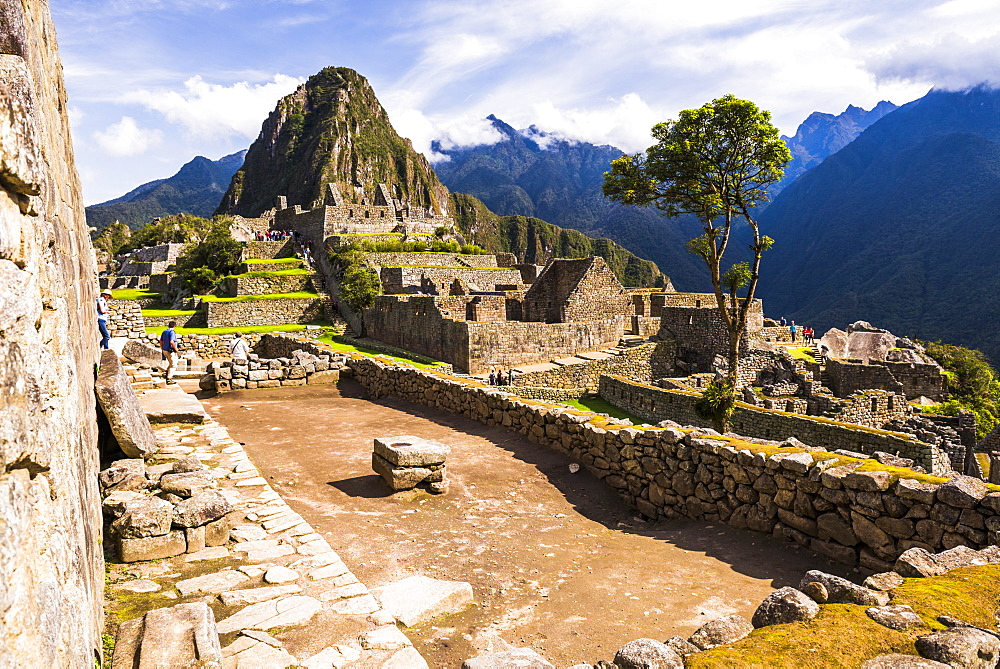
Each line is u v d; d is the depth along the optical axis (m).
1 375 1.80
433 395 15.74
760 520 7.63
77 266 5.55
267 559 5.81
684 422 25.34
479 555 6.85
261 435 12.44
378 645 4.34
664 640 4.93
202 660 3.44
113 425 7.49
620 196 21.52
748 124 18.31
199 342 31.06
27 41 2.54
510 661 3.65
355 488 9.02
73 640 2.21
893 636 3.38
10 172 2.01
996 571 4.37
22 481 1.87
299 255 69.50
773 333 44.62
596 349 38.88
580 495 9.72
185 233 84.44
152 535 5.71
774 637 3.39
